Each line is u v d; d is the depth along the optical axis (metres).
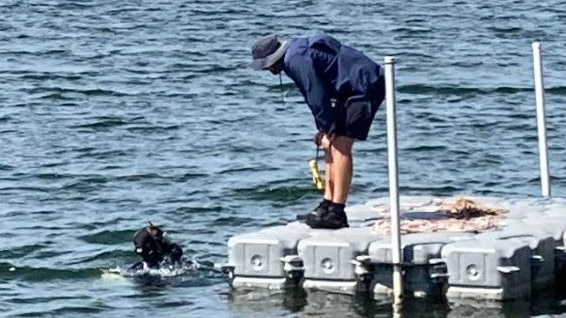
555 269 14.53
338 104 14.47
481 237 14.32
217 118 25.16
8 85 28.89
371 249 14.11
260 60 14.41
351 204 18.83
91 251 16.44
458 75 29.48
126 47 34.34
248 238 14.56
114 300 14.50
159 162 21.55
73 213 18.36
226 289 14.70
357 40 35.47
